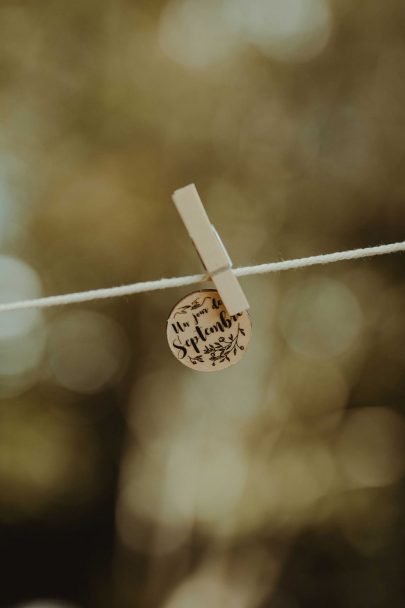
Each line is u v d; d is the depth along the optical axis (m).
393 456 1.20
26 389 1.28
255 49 1.02
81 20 1.00
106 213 1.05
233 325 0.38
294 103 1.05
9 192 1.08
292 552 1.23
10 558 1.43
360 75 1.04
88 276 1.14
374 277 1.09
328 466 1.16
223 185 1.06
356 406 1.18
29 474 1.27
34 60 1.02
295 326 1.10
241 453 1.15
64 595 1.42
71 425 1.33
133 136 1.04
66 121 1.04
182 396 1.19
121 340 1.25
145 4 1.00
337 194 1.05
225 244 1.06
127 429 1.31
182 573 1.19
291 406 1.13
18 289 1.16
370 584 1.20
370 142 1.04
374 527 1.21
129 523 1.27
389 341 1.12
